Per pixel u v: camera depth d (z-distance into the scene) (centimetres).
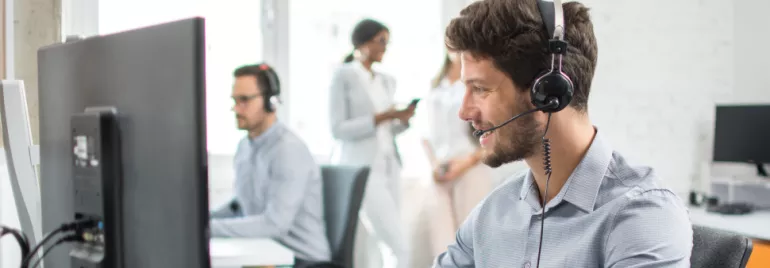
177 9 319
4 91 117
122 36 87
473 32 94
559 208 103
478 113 98
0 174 138
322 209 242
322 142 352
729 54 395
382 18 361
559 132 98
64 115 100
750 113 361
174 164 78
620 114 379
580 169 101
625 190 99
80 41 96
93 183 90
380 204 328
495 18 93
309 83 349
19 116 118
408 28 365
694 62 390
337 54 353
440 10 370
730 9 395
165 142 80
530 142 95
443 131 343
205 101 76
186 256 78
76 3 281
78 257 93
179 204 78
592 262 98
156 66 80
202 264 77
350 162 328
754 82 386
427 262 356
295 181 230
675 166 388
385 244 336
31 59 193
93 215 91
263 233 220
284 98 343
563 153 100
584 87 96
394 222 334
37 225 119
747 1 388
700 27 391
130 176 86
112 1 302
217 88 329
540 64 92
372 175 326
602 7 373
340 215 235
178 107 77
